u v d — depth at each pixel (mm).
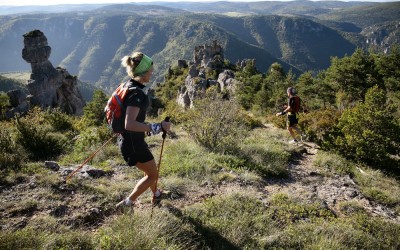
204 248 4332
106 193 5426
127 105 3832
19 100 43219
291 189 7078
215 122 9398
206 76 77438
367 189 7566
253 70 66188
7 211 4582
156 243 3922
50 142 8609
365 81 38625
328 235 4988
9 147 7414
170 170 7070
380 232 5355
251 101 45250
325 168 8906
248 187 6719
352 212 6199
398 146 10422
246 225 4910
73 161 7840
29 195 5113
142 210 4992
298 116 13414
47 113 14953
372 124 10414
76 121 15906
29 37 49469
